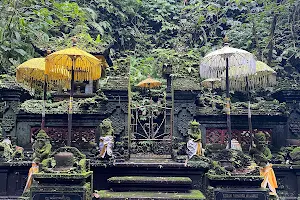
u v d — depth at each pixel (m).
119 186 5.02
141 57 10.07
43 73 5.67
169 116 6.29
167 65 6.38
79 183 4.43
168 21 11.16
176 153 5.43
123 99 5.80
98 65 5.40
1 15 7.54
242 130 5.96
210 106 6.08
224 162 4.82
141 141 6.17
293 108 5.91
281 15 8.55
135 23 10.85
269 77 5.91
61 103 5.95
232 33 9.12
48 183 4.43
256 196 4.55
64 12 8.45
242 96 7.33
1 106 5.80
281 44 8.51
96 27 8.99
